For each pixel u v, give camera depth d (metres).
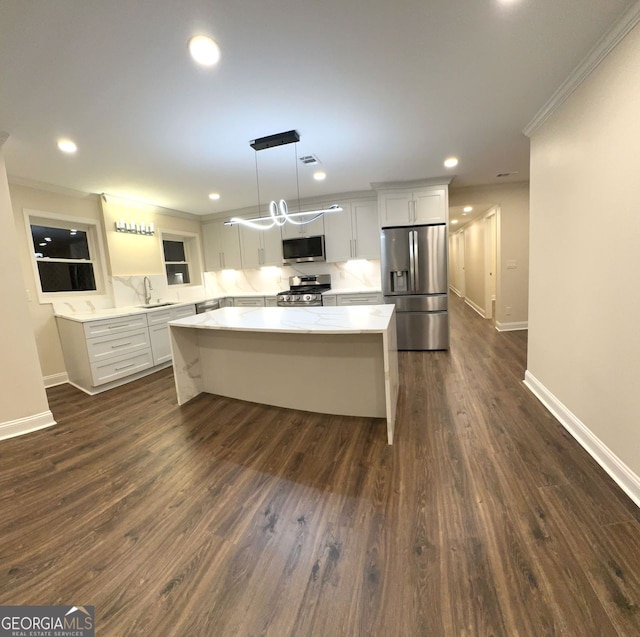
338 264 5.45
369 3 1.37
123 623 1.12
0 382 2.50
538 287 2.68
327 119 2.39
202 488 1.82
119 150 2.71
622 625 1.03
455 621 1.07
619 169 1.63
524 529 1.42
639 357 1.54
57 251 3.85
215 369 3.14
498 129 2.71
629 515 1.47
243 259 5.61
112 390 3.52
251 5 1.34
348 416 2.59
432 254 4.28
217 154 2.92
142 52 1.59
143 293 4.57
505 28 1.56
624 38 1.55
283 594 1.20
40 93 1.87
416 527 1.46
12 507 1.74
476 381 3.17
